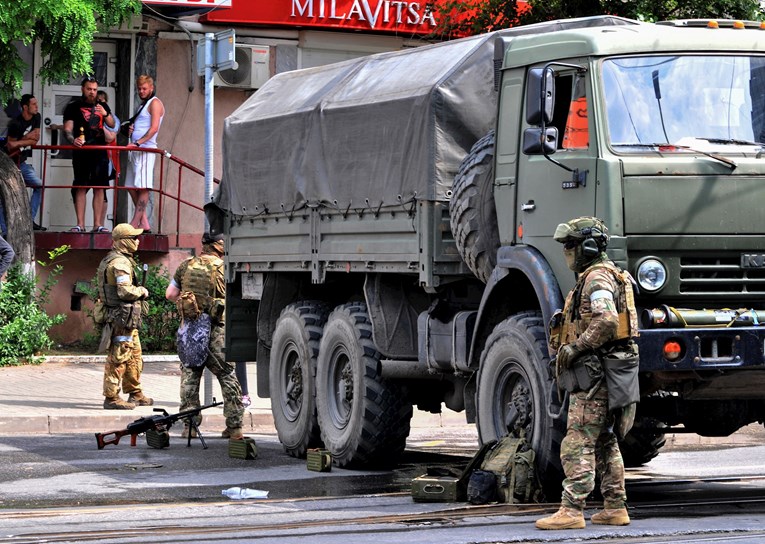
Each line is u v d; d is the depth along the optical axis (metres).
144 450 41.56
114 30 68.75
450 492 30.16
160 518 28.16
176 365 61.12
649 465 39.19
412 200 34.34
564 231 26.11
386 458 37.69
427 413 49.69
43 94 68.69
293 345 41.44
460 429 48.81
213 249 43.12
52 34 57.34
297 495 32.59
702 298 28.45
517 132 31.25
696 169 28.41
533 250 30.14
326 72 41.94
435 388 38.34
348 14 70.62
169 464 38.47
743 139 29.16
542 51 30.72
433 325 34.78
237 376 49.59
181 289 42.50
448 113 33.78
